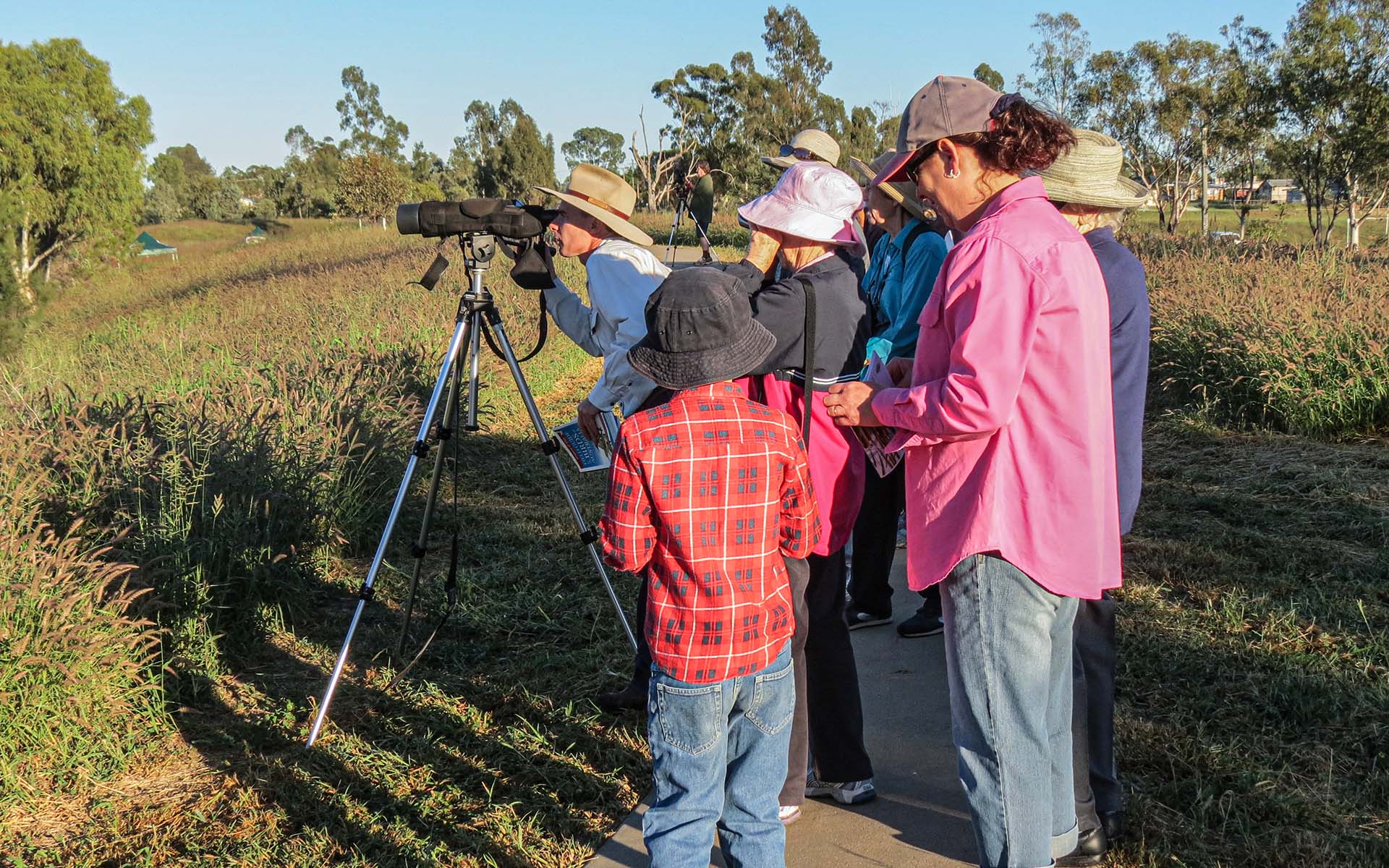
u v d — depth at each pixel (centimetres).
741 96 6962
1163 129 4994
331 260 2298
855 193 286
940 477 233
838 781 301
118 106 5372
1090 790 268
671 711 227
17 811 304
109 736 334
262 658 412
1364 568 456
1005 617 228
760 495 223
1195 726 333
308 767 327
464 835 290
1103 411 232
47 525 381
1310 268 1052
